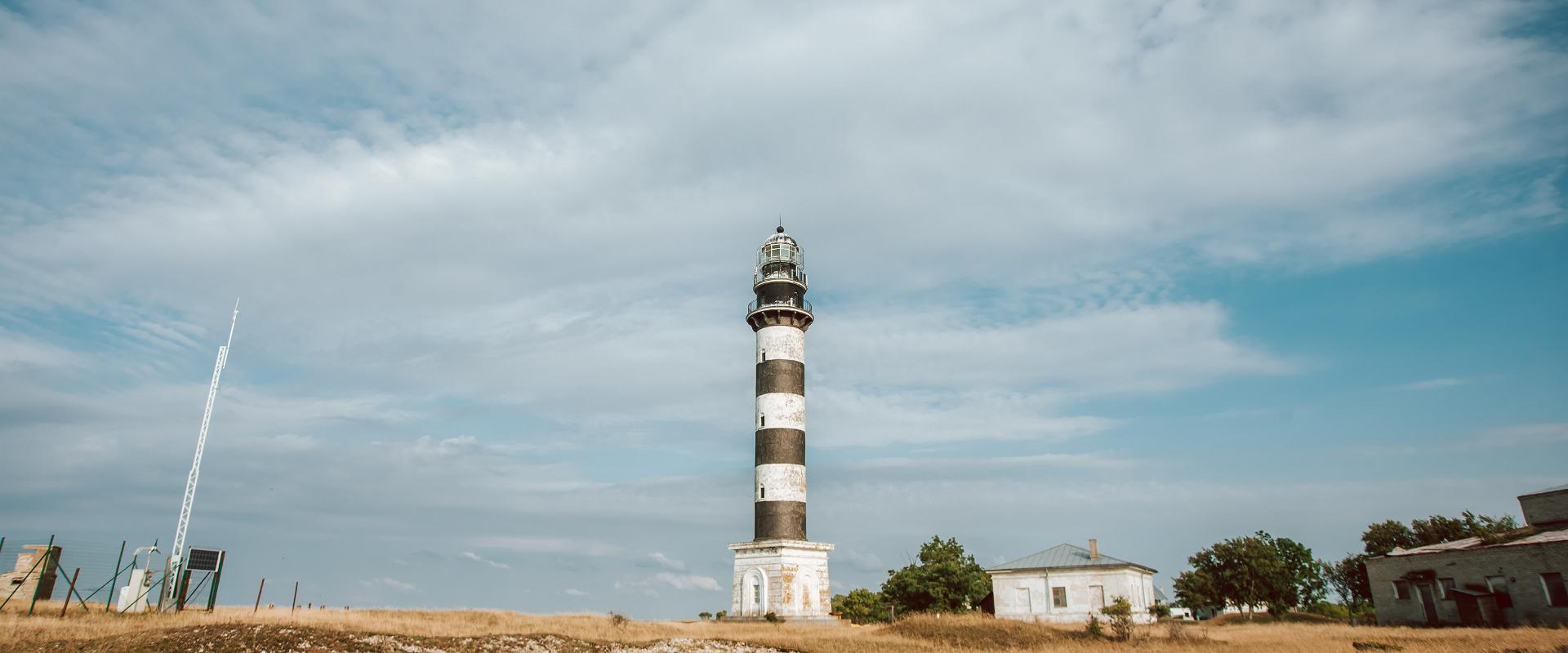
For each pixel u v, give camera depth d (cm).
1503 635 4519
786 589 7019
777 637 5019
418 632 4122
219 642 3428
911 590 7875
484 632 4356
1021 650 4594
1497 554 5538
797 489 7506
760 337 8012
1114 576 7519
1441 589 5850
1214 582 8300
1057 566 7775
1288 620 7875
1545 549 5275
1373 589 6347
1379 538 8500
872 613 9444
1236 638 5038
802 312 7988
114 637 3384
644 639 4675
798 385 7856
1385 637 4741
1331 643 4438
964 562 8344
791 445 7606
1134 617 7412
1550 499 6022
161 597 4559
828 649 4362
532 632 4531
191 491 5891
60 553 4453
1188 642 4703
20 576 4416
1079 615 7550
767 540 7244
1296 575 8675
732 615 7188
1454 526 8350
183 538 5775
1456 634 4775
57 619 3806
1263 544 8394
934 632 5169
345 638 3728
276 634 3622
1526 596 5334
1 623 3534
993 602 8206
